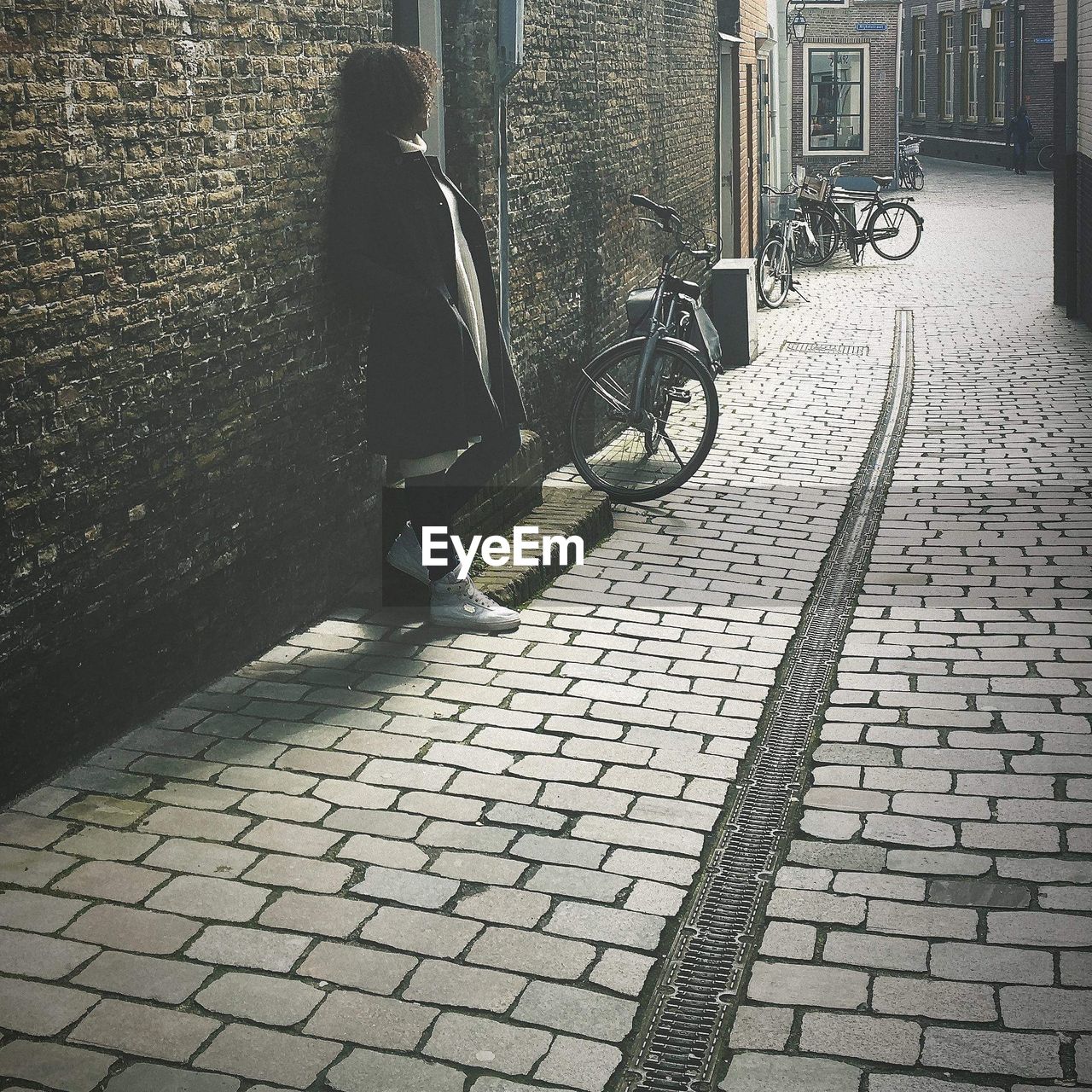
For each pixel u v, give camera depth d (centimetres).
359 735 429
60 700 389
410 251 498
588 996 301
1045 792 397
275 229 476
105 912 327
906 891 346
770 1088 273
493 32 631
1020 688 476
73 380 379
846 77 3406
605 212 883
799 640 531
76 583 387
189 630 447
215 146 440
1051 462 830
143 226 405
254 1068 274
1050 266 1886
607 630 534
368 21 538
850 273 1945
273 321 479
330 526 532
